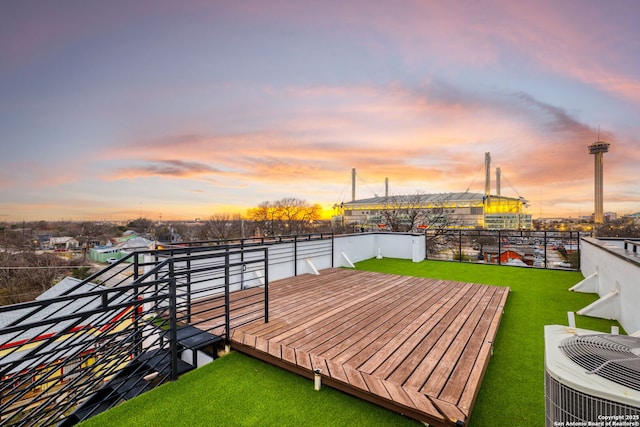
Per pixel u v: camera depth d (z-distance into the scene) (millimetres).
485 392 2436
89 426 2014
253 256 5836
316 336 3189
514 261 8867
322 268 7602
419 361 2613
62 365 2322
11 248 17688
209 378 2645
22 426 2141
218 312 4098
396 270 7793
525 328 3846
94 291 2176
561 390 1115
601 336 1432
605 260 4902
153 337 3824
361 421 2051
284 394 2391
